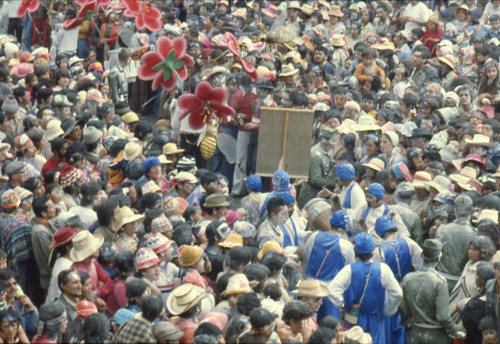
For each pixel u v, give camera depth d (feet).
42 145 65.57
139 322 36.47
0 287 41.32
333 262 48.55
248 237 51.37
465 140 68.18
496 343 43.34
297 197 73.51
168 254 46.47
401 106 80.84
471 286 48.06
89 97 76.54
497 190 61.62
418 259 49.98
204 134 73.15
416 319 46.29
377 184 55.31
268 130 67.87
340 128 72.28
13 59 90.63
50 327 38.40
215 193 55.67
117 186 61.05
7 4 116.06
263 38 88.22
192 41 94.43
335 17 118.42
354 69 99.66
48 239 50.70
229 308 41.22
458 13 123.75
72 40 105.91
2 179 57.57
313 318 42.91
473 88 89.86
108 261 47.34
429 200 59.77
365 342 39.55
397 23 124.16
